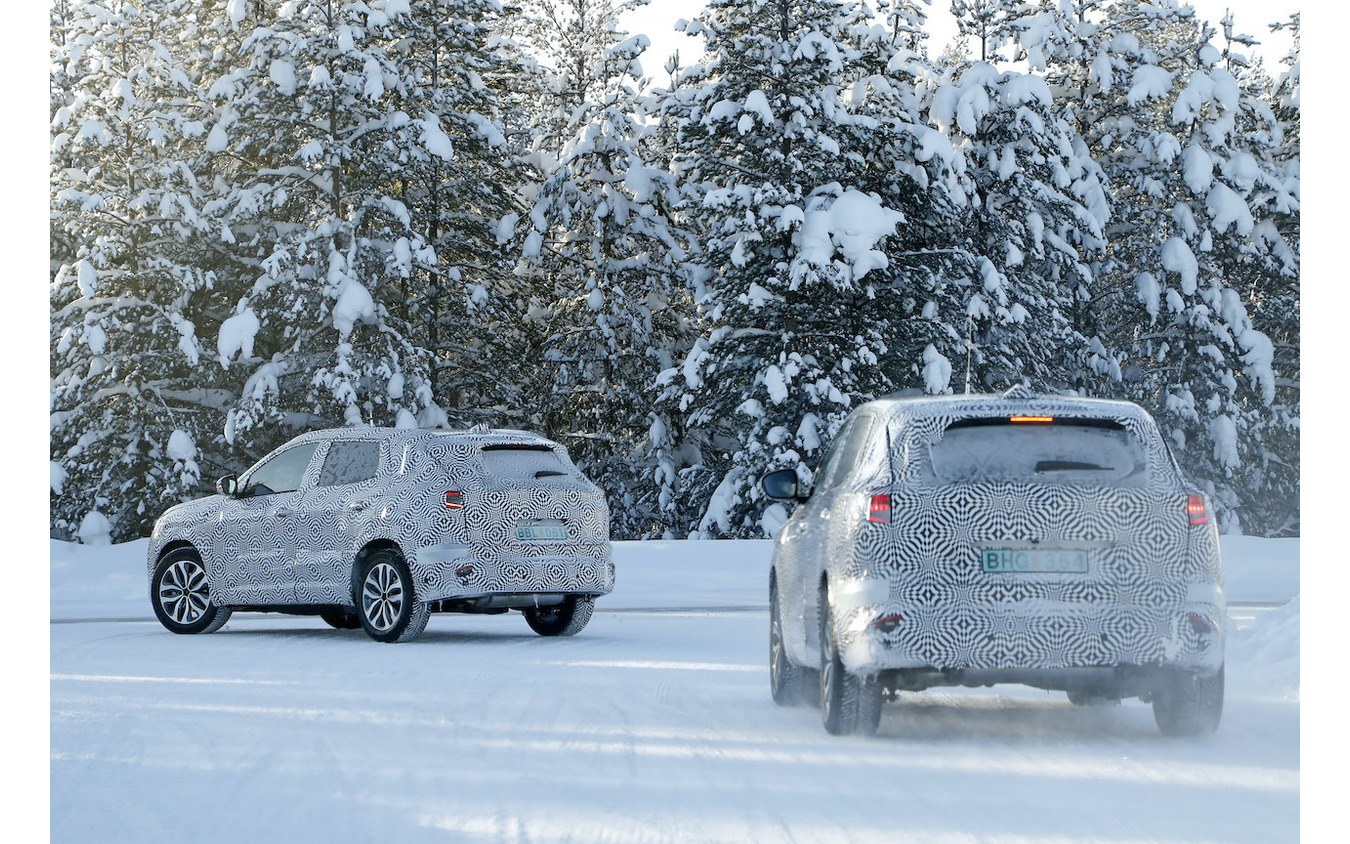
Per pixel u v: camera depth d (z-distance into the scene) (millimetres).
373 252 59719
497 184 67250
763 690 15727
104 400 61375
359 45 60188
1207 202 71000
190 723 13266
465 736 12375
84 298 60812
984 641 11289
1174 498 11562
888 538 11531
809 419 55031
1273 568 39250
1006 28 63844
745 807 9250
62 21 68062
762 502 56438
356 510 22312
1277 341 78688
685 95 59531
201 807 9508
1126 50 71625
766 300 55000
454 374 69125
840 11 57906
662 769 10703
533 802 9492
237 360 60438
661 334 70812
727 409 59500
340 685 16203
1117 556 11398
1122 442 11914
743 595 33938
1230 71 72938
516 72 71062
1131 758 11141
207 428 63625
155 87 63344
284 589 23031
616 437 70375
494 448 22297
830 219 54156
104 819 9180
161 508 60719
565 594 22203
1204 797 9523
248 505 23875
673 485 66750
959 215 58594
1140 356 71875
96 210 59594
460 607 21828
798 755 11320
